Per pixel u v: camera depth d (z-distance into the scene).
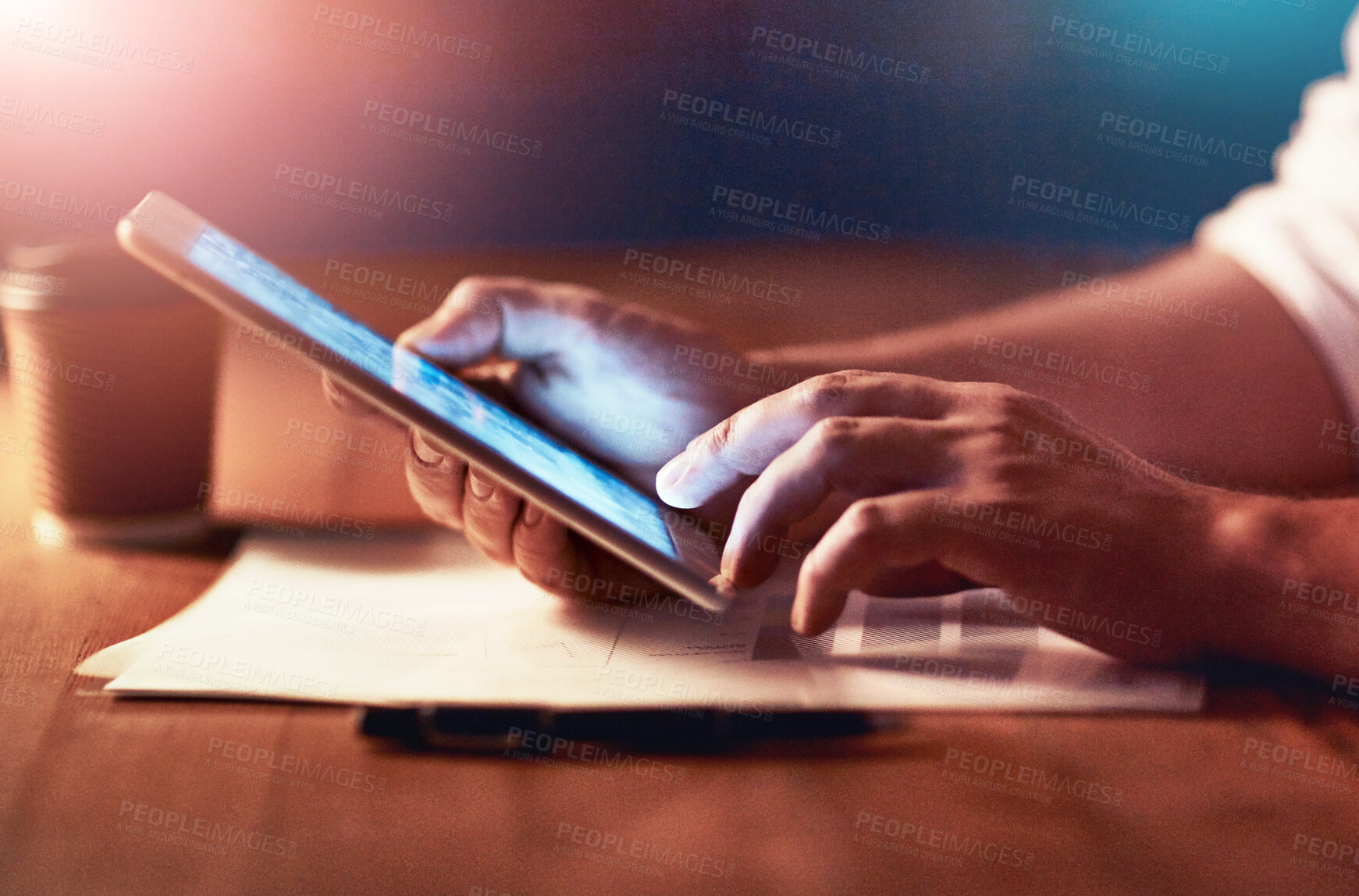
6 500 0.92
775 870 0.46
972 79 2.18
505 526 0.72
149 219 0.59
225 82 2.04
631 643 0.64
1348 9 1.95
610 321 0.90
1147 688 0.60
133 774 0.52
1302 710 0.58
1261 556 0.63
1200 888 0.45
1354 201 0.92
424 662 0.62
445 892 0.45
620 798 0.52
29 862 0.46
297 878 0.46
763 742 0.56
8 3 1.93
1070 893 0.44
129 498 0.82
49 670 0.61
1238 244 1.02
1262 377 0.91
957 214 2.05
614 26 2.09
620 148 2.12
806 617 0.63
